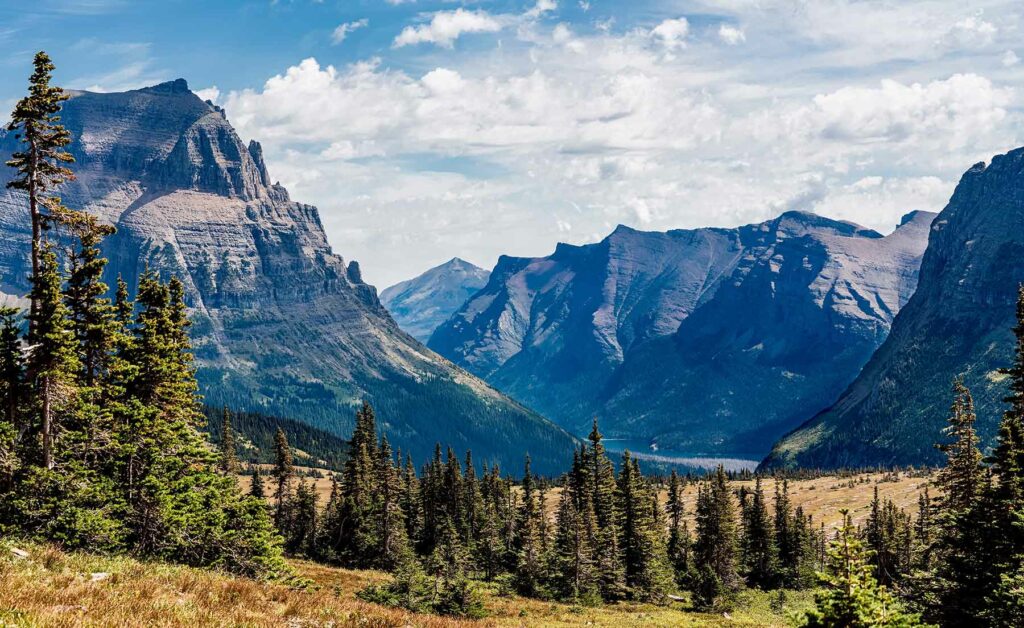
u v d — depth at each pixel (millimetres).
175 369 49000
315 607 26125
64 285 44062
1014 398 41219
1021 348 41844
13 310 39688
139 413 42562
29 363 38625
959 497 45875
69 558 26266
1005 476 36875
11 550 25172
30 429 39906
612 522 96312
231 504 47000
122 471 42812
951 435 46656
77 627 17562
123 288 49000
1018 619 30594
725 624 66500
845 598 23297
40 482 36781
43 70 39719
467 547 96500
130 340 46469
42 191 40250
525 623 56094
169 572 27562
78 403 40438
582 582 85438
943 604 34562
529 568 87875
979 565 34781
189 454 45531
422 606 51500
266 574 45344
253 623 21641
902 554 89688
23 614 17516
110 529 37281
